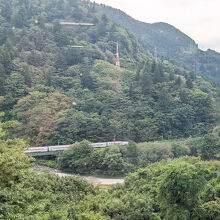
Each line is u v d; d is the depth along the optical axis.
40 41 156.50
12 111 99.00
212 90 177.62
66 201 35.41
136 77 137.12
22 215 18.83
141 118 109.19
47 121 93.06
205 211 33.09
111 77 137.75
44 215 21.81
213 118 116.88
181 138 108.06
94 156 76.44
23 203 20.64
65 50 155.12
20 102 100.06
